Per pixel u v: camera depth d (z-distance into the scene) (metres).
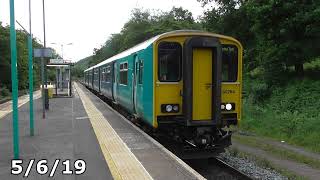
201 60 11.59
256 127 22.23
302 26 25.17
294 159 14.77
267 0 26.17
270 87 28.30
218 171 11.90
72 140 12.54
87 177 8.19
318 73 27.42
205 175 11.41
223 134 12.43
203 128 11.84
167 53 11.85
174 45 11.88
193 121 11.52
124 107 18.78
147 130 14.50
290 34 26.06
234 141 18.39
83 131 14.48
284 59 27.53
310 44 25.92
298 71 28.34
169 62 11.88
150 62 12.02
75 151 10.77
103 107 25.03
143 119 13.63
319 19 23.98
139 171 8.64
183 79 11.60
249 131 21.92
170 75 11.90
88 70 54.84
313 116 21.47
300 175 12.27
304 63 29.39
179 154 12.01
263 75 29.89
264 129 21.36
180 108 11.95
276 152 15.92
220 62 11.61
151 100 11.95
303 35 25.95
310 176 12.22
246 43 37.84
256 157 14.40
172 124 12.00
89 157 10.04
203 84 11.62
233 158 14.01
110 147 11.30
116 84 21.30
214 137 12.11
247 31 37.19
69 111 22.42
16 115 9.52
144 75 12.72
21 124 16.78
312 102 23.19
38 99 34.59
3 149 11.18
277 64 28.53
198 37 11.52
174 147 12.19
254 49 34.56
